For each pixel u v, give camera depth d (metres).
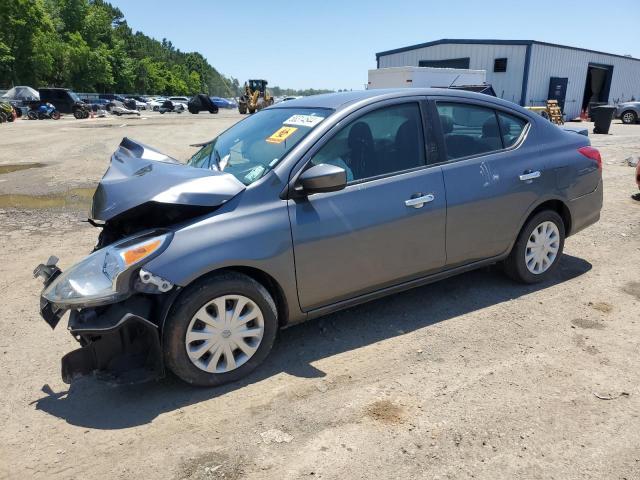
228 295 3.14
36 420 2.97
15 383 3.35
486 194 4.09
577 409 2.95
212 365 3.17
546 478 2.44
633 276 4.95
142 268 2.88
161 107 54.59
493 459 2.57
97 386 3.31
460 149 4.08
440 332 3.89
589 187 4.78
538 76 29.56
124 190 3.17
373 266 3.66
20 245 6.20
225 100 78.38
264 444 2.71
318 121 3.62
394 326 4.01
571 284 4.76
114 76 96.25
